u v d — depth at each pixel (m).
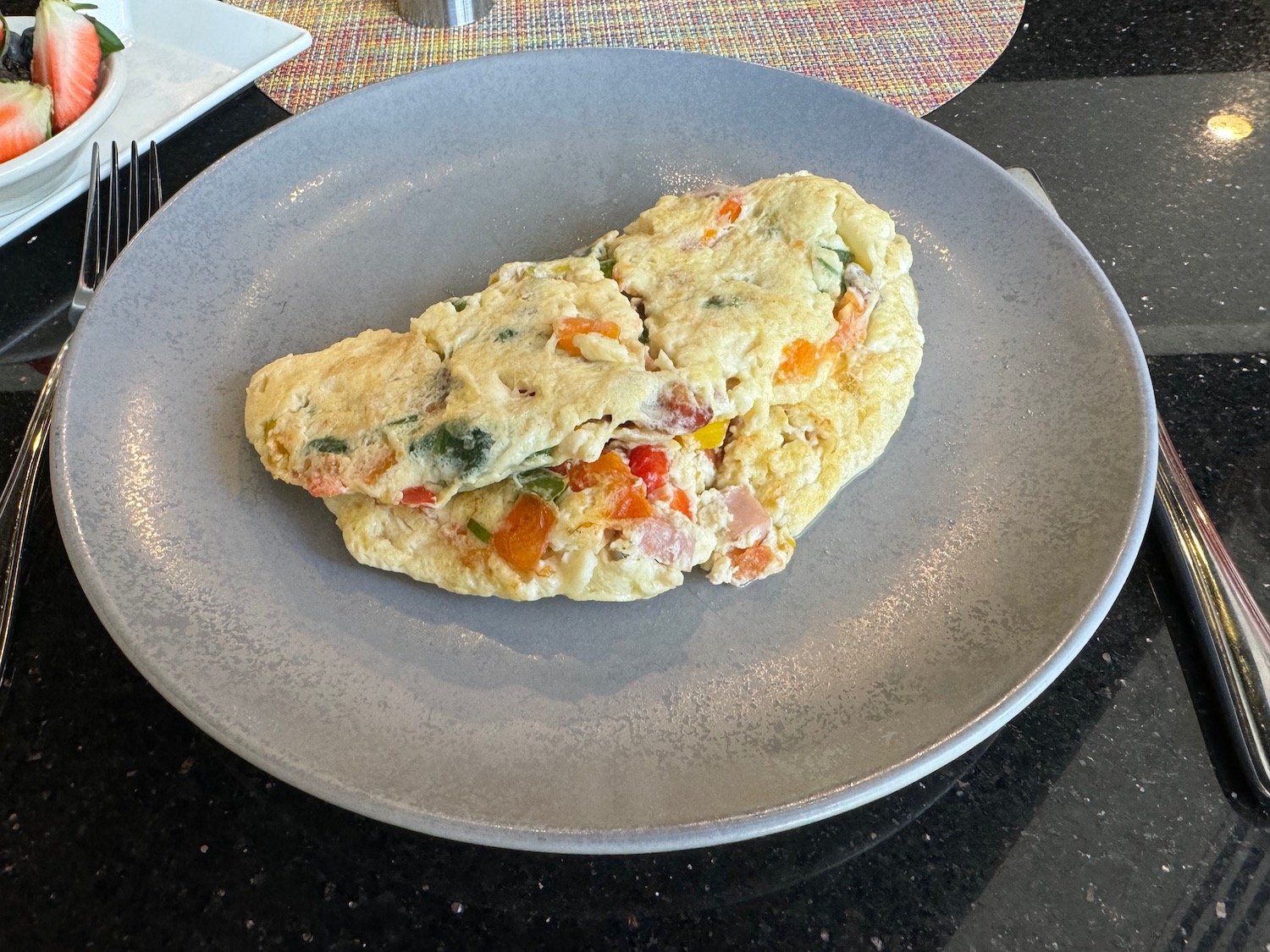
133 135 0.33
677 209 0.27
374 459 0.22
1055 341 0.26
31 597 0.23
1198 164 0.34
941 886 0.20
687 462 0.23
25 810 0.20
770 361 0.24
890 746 0.20
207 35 0.36
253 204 0.28
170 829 0.20
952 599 0.22
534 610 0.22
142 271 0.26
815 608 0.23
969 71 0.37
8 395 0.27
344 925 0.19
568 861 0.20
